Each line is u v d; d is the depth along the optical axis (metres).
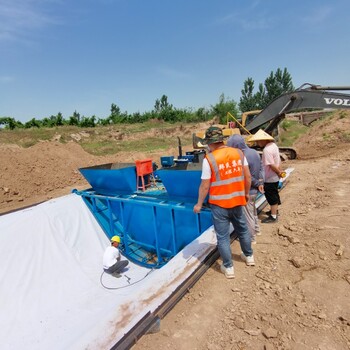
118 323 2.60
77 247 7.20
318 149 16.05
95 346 2.36
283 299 2.90
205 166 3.15
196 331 2.59
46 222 7.08
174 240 6.43
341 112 19.09
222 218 3.24
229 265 3.39
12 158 12.61
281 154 13.52
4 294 5.43
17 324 4.89
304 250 3.81
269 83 55.44
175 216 6.56
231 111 38.81
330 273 3.21
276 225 4.91
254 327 2.56
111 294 5.76
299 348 2.27
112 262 6.49
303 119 31.56
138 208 7.42
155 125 38.34
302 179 8.38
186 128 33.12
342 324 2.45
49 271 6.21
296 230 4.48
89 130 30.25
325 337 2.34
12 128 31.12
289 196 6.68
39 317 5.06
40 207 7.43
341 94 9.82
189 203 6.20
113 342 2.39
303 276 3.24
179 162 8.11
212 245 3.99
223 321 2.69
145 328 2.55
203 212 5.55
